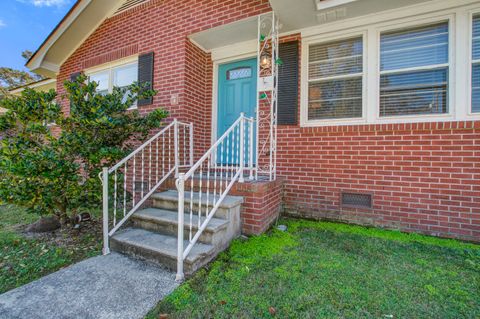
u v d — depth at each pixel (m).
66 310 1.68
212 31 4.05
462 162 2.96
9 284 2.05
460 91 3.02
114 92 3.46
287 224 3.45
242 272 2.15
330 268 2.23
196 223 2.61
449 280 2.06
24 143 2.86
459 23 3.03
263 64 3.65
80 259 2.52
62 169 2.79
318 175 3.69
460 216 2.97
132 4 4.80
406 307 1.72
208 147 4.65
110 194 3.12
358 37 3.60
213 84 4.66
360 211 3.45
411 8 3.21
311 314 1.64
